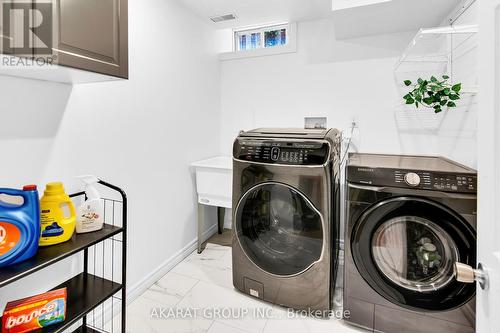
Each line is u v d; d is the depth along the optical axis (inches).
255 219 69.5
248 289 71.2
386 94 91.9
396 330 57.4
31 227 37.3
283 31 112.2
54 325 40.8
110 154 63.0
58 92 51.3
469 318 51.8
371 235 57.0
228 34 119.2
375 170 56.2
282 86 106.4
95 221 47.5
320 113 101.4
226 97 115.4
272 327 61.5
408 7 70.5
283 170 61.6
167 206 83.6
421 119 87.6
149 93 74.4
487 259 26.7
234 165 68.5
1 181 43.3
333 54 98.1
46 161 49.5
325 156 58.4
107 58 43.8
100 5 42.3
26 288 47.3
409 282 56.7
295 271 64.9
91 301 46.9
